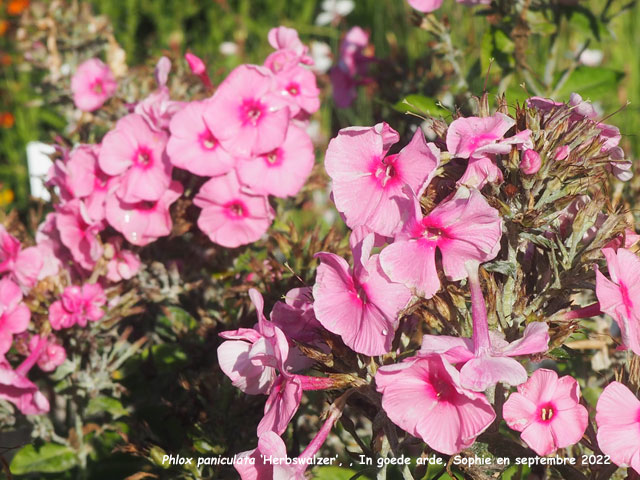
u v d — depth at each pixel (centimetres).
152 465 37
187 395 37
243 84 36
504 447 27
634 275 26
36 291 37
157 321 42
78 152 38
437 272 26
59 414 44
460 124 26
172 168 38
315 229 39
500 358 24
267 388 28
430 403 24
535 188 26
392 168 27
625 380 28
